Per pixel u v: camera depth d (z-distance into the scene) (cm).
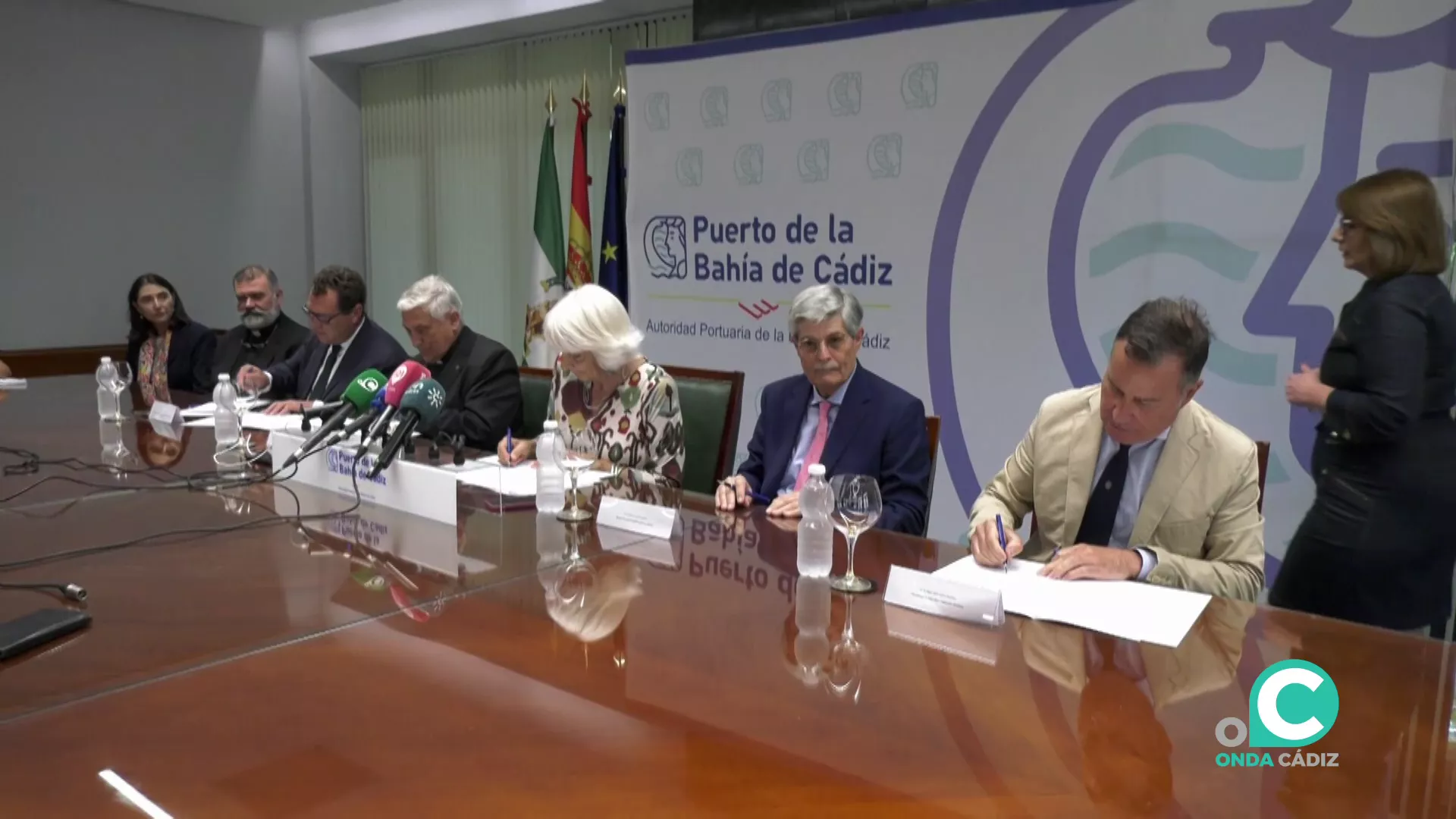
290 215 564
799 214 340
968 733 94
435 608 130
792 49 334
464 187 527
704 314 370
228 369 394
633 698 102
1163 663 112
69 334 491
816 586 140
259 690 104
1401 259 205
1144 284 275
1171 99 265
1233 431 158
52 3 470
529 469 220
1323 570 213
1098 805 82
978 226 302
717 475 241
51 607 129
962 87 300
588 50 464
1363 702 102
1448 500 198
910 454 202
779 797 82
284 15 511
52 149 477
